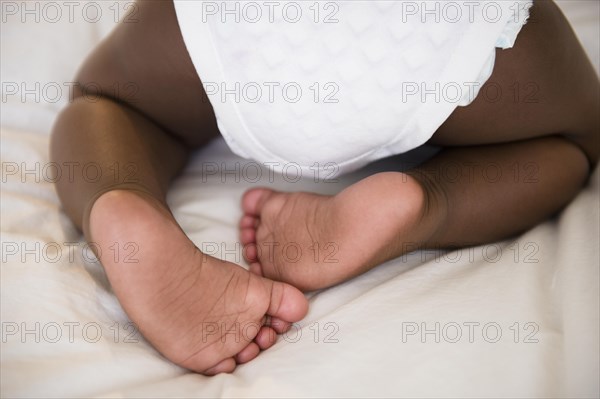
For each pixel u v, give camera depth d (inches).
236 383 23.4
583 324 24.0
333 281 27.1
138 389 22.8
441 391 22.3
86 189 26.6
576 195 31.0
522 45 25.0
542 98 27.0
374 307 25.5
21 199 29.5
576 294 25.2
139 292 23.2
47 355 23.8
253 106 26.3
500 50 25.0
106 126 28.6
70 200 27.7
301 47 24.4
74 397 22.7
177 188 33.4
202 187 33.5
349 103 25.4
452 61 24.1
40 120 35.6
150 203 24.7
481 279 26.6
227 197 32.9
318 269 26.5
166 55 27.5
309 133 26.6
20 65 37.0
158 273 23.2
